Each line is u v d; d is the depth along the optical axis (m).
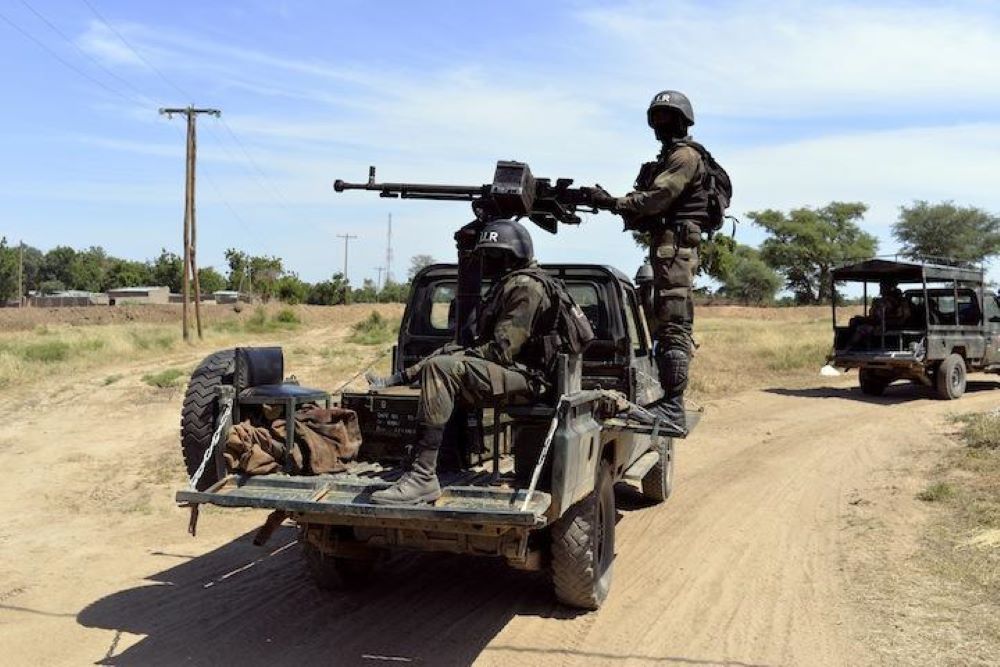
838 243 90.00
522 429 5.33
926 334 17.30
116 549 7.37
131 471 10.61
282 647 5.23
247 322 48.38
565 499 4.88
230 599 6.09
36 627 5.55
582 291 7.12
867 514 8.41
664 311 6.14
